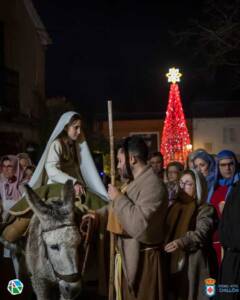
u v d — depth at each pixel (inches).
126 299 216.4
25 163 365.1
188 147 880.9
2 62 815.7
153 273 214.1
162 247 221.8
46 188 245.4
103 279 238.2
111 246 219.5
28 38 973.2
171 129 880.3
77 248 210.8
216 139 1555.1
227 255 224.1
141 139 222.2
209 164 326.0
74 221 216.4
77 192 239.5
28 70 968.3
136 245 212.1
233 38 810.8
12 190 352.2
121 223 211.0
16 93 863.1
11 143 820.6
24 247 247.1
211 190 313.4
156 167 367.6
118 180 272.2
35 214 227.5
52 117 1056.2
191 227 247.3
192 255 242.4
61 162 253.1
